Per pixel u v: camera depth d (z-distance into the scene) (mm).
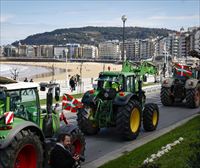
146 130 14828
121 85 14000
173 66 24562
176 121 17469
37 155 7539
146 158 9602
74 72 103500
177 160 8961
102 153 11281
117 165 9281
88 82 47750
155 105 15055
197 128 13586
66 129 9039
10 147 6973
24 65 178000
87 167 9711
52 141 8352
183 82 23188
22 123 7371
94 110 13742
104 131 14750
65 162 7148
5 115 7055
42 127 8820
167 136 12805
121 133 12867
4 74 96625
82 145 9430
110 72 14273
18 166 7266
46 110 9148
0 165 6891
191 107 22281
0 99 7613
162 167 8539
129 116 12828
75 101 11102
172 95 23172
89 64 159250
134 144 12508
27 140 7242
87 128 13719
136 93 14719
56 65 163875
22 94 8125
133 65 19781
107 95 13352
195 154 6605
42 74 96500
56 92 9344
